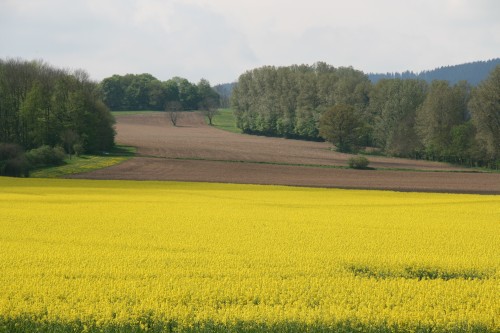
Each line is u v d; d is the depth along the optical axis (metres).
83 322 21.66
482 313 22.08
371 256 32.69
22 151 123.69
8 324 21.64
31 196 71.06
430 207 63.38
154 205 61.62
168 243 36.91
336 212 56.56
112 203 63.50
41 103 155.88
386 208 61.78
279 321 21.22
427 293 24.45
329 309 22.48
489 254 33.88
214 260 31.23
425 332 21.16
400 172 133.75
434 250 35.19
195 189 92.62
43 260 30.97
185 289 24.80
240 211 56.25
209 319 21.53
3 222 46.78
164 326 21.11
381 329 21.17
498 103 148.38
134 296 24.02
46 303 23.17
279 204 65.94
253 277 27.72
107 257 31.86
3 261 30.62
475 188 101.44
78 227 44.19
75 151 152.62
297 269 29.22
